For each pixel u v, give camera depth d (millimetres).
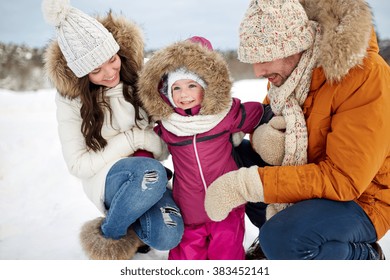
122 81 2002
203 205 1926
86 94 1890
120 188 1826
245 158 2078
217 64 1842
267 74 1723
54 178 3359
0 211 2764
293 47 1623
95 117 1920
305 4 1737
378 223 1640
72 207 2795
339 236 1543
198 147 1890
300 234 1547
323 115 1652
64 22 1831
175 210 1929
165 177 1865
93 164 1915
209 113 1869
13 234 2439
